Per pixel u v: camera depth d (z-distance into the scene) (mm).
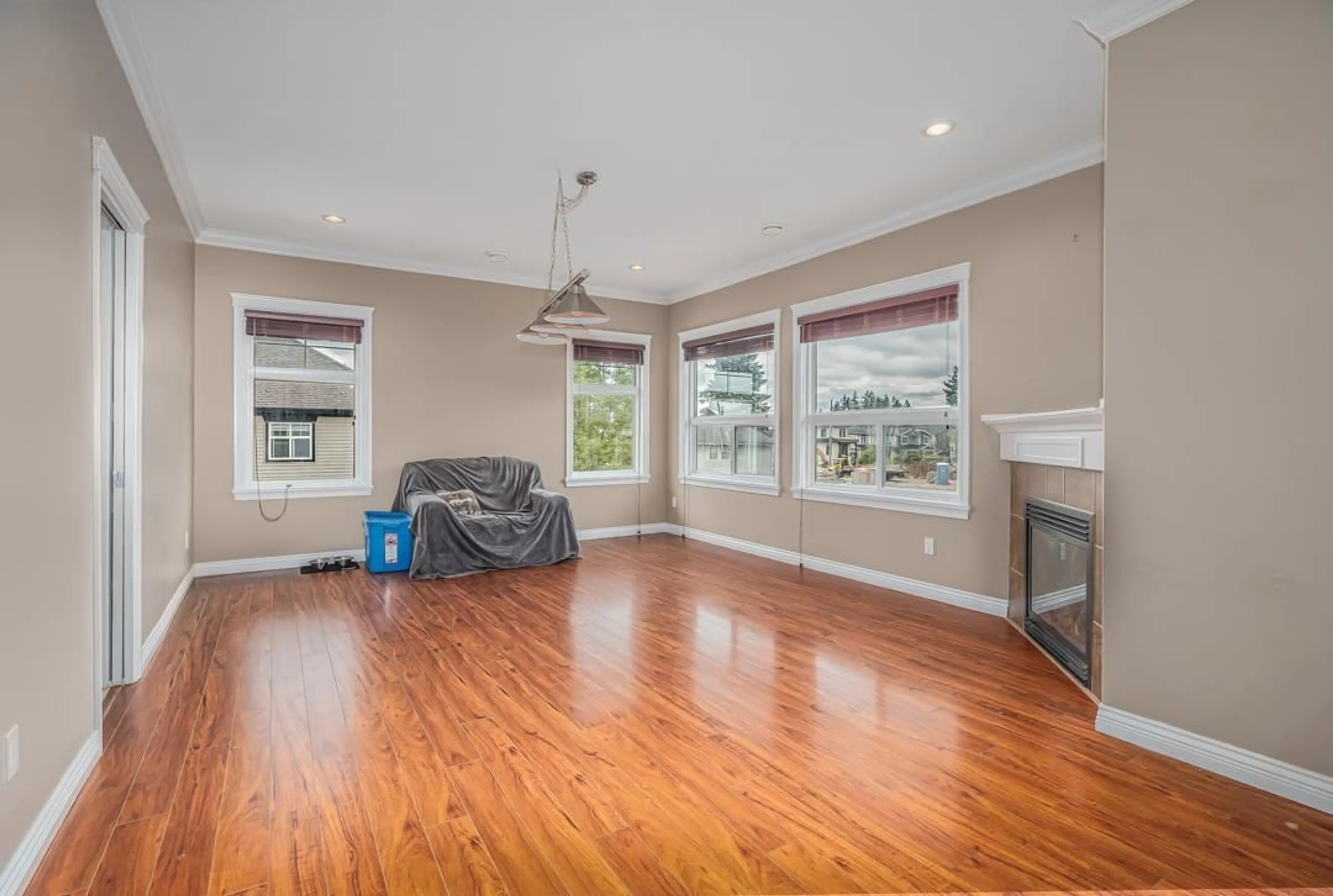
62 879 1595
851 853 1729
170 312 3678
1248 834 1802
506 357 6141
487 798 1977
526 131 3230
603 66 2672
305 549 5262
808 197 4086
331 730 2418
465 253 5391
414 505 5020
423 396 5734
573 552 5562
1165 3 2162
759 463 5871
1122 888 1590
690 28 2420
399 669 3025
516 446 6211
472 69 2689
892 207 4258
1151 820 1864
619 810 1921
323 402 5379
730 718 2535
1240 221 2033
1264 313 1992
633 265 5762
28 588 1649
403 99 2926
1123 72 2289
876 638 3488
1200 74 2111
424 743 2324
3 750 1505
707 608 4066
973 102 2967
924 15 2354
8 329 1547
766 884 1604
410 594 4402
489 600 4246
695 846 1753
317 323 5250
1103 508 2471
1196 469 2139
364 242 5082
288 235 4902
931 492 4352
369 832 1799
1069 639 2994
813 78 2764
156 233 3258
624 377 6922
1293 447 1946
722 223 4590
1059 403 3533
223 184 3904
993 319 3873
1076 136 3287
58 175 1860
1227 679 2084
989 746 2307
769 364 5707
